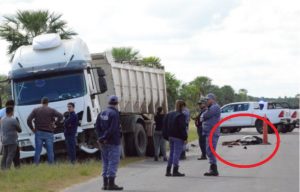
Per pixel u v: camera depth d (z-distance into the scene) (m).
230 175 16.48
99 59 22.33
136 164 20.52
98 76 20.50
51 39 20.66
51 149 19.11
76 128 19.41
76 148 20.25
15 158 19.19
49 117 19.05
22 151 20.20
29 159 20.95
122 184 14.98
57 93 20.19
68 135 19.38
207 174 16.47
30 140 20.17
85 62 20.42
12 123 17.53
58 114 19.22
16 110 20.23
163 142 22.05
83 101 20.03
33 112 19.02
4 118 17.61
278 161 20.08
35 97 20.23
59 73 20.33
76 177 16.44
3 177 15.84
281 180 15.20
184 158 22.06
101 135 14.22
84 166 18.34
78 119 20.00
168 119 16.62
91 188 14.46
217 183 14.78
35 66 20.36
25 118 20.20
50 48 20.56
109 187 14.02
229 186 14.18
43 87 20.30
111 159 14.08
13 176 15.91
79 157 21.91
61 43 20.73
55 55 20.42
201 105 21.77
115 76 22.58
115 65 22.67
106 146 14.09
